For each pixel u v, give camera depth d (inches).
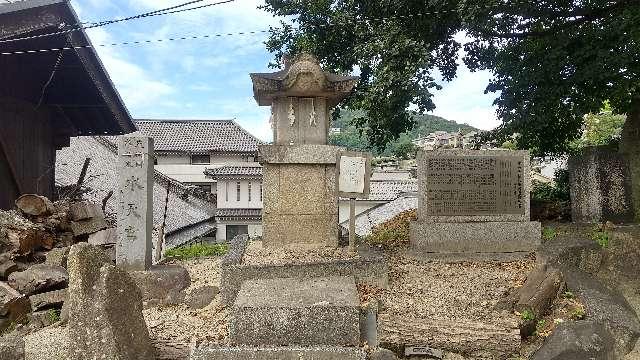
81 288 184.9
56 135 611.2
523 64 443.2
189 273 354.0
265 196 341.7
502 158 367.6
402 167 1439.5
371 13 471.8
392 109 446.0
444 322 227.3
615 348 233.9
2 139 437.1
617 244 348.8
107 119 615.2
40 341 249.9
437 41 483.2
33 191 507.8
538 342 230.1
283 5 499.8
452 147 400.2
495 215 365.1
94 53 452.8
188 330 241.9
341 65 493.0
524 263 334.0
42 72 492.7
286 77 329.1
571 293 268.5
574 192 452.1
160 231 488.4
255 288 249.3
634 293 310.5
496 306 251.8
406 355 218.4
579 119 463.5
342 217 1131.3
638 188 420.8
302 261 285.4
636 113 428.5
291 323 215.5
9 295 288.7
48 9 377.1
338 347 201.0
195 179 1504.7
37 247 365.1
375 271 281.4
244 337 214.8
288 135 346.3
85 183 679.7
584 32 430.6
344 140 2010.3
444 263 341.4
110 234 456.8
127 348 185.0
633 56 388.8
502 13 434.9
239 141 1585.9
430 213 365.7
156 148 1498.5
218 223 1291.8
